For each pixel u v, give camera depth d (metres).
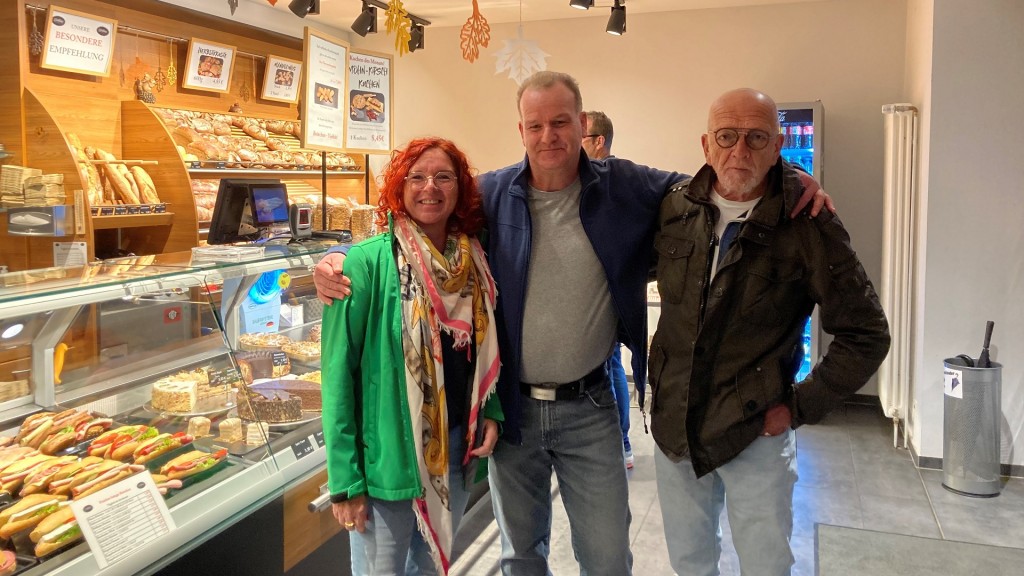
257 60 6.31
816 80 5.55
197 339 2.21
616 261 2.05
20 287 1.70
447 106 6.72
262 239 2.75
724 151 1.86
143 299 2.06
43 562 1.54
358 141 3.09
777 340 1.95
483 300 2.00
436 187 1.87
